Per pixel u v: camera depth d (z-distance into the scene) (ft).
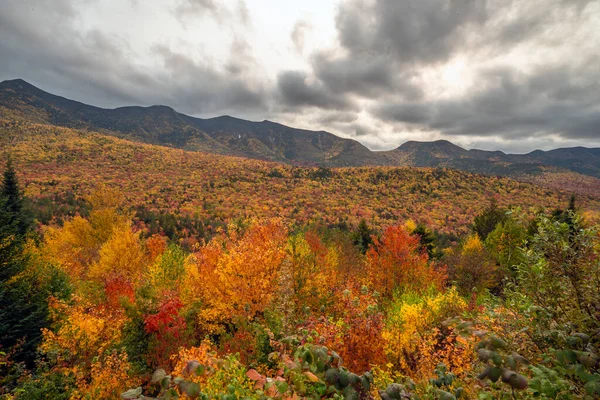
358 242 154.10
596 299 9.24
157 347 43.62
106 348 42.78
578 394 7.52
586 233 9.99
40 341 47.50
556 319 9.61
